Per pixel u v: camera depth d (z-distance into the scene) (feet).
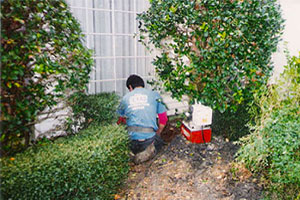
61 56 7.85
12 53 5.98
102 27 13.29
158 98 11.23
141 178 9.85
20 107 6.61
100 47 13.42
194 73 11.03
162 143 11.67
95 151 7.05
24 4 6.46
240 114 11.29
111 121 11.12
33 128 7.86
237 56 10.00
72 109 9.23
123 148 8.57
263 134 8.33
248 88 10.66
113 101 11.50
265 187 8.34
